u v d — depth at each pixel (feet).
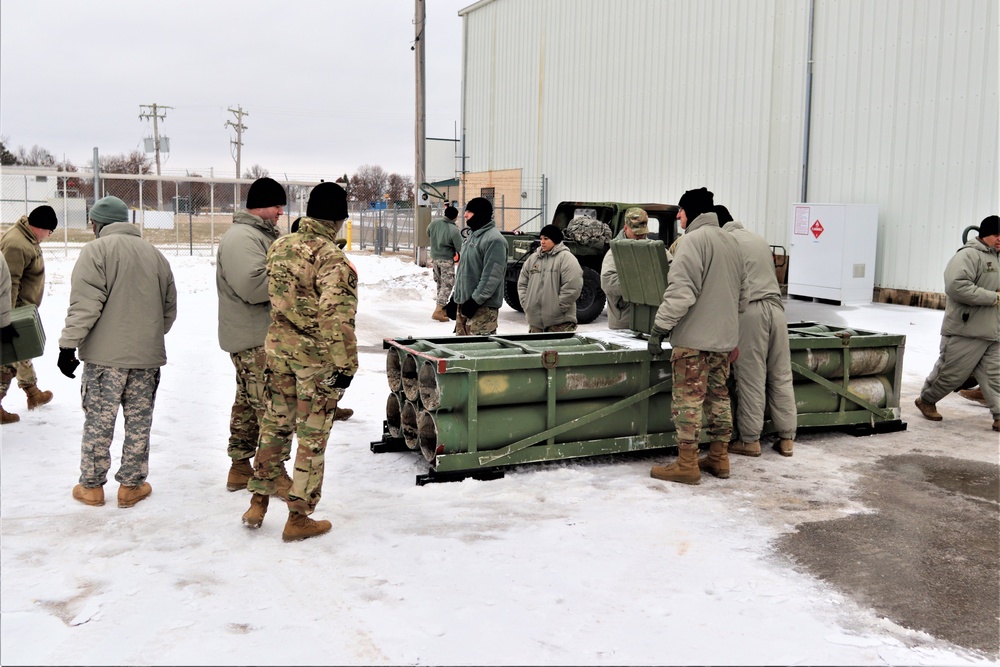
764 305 17.46
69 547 12.03
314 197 12.44
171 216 99.55
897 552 12.71
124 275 13.34
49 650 9.17
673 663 9.23
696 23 61.62
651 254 17.21
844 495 15.35
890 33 46.91
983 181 42.39
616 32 71.10
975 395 23.98
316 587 10.92
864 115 48.65
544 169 83.10
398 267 66.28
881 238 47.80
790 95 53.72
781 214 54.85
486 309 22.75
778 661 9.35
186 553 11.93
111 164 157.48
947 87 43.98
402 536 12.76
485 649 9.43
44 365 25.50
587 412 16.63
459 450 15.53
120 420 19.33
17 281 18.78
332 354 11.79
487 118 93.56
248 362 13.94
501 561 11.89
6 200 77.71
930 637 10.06
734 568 11.93
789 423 17.85
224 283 13.94
